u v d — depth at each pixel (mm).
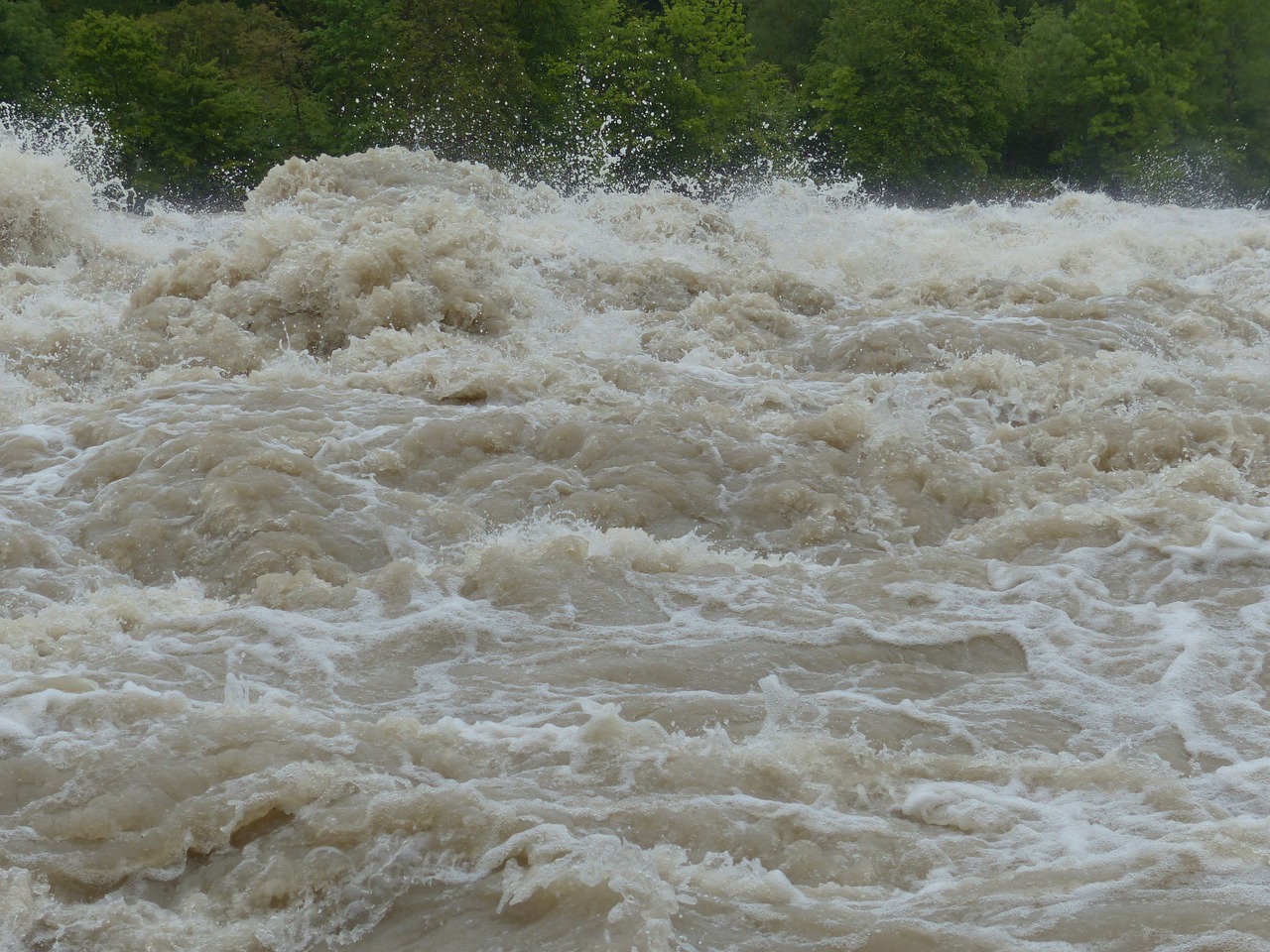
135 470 9500
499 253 14820
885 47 52375
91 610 7273
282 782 4922
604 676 6500
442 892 4582
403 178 18391
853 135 53281
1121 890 4492
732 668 6648
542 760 5414
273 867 4645
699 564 7977
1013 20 60844
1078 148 57344
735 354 13266
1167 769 5848
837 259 18016
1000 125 54844
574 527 8961
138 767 5102
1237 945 4145
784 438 10266
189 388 11156
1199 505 8570
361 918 4555
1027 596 7668
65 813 4887
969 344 13352
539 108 46656
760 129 53312
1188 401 11445
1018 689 6629
